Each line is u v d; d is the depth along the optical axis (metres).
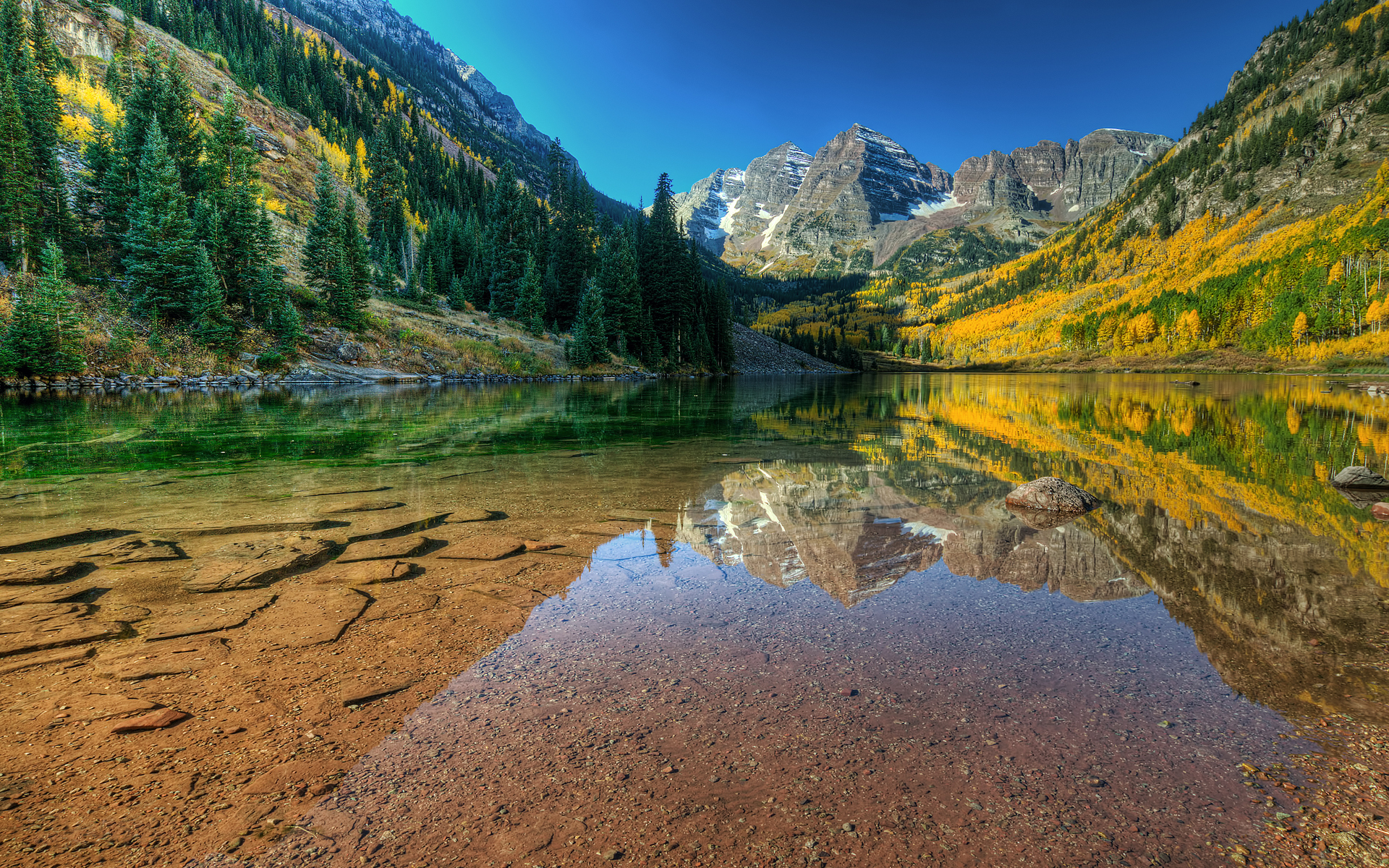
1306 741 2.83
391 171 81.81
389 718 3.06
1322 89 186.25
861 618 4.43
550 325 69.88
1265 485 9.38
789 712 3.14
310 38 169.38
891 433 17.00
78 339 31.44
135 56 70.75
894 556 5.97
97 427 16.03
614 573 5.40
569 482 9.67
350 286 45.44
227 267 40.28
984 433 16.92
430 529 6.77
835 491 9.11
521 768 2.67
